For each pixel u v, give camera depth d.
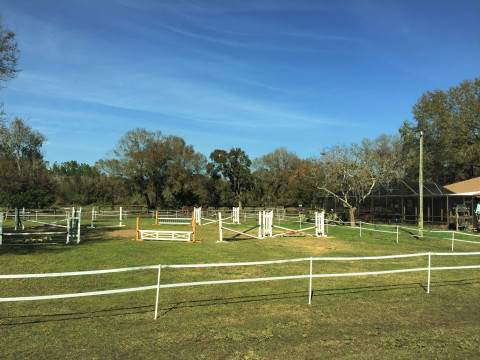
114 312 7.33
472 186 33.69
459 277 10.92
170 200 54.03
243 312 7.42
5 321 6.75
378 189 35.72
